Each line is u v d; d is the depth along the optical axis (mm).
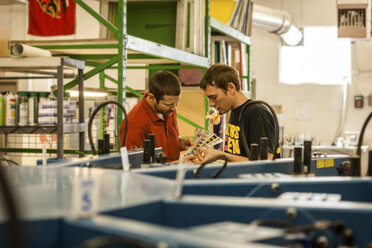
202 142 2242
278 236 780
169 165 1721
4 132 2582
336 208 903
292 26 7246
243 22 5086
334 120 7738
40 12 5668
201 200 981
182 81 4285
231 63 5172
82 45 3012
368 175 1521
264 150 1826
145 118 2730
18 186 1179
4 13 7508
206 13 4098
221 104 2443
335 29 7801
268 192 1225
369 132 7512
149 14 3902
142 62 4266
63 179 1305
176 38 3801
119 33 2795
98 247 704
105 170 1508
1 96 2570
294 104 7844
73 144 3855
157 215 991
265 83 7922
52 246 832
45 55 2736
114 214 899
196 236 709
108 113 3684
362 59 7609
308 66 7902
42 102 2537
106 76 4574
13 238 622
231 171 1566
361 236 894
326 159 1960
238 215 939
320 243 828
